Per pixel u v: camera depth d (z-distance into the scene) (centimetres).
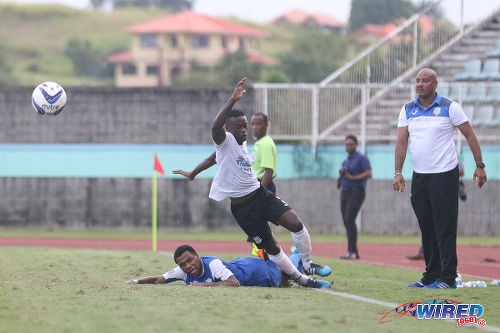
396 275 2953
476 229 5862
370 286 2498
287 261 2355
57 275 2692
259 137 3061
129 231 6288
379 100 6381
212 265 2311
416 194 2517
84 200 6362
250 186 2330
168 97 6325
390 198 5947
